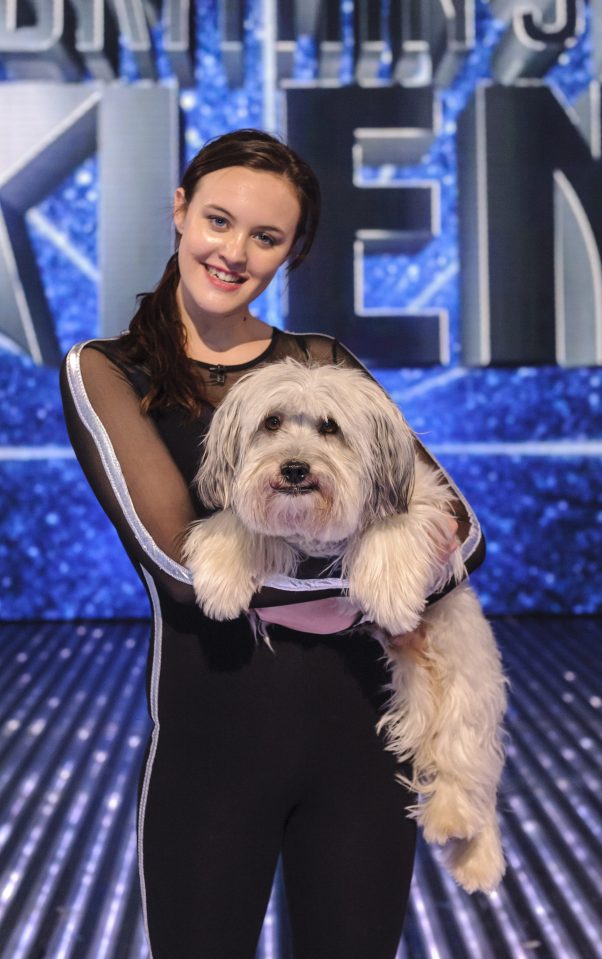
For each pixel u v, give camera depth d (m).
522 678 4.56
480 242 5.51
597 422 5.67
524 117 5.50
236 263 1.50
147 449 1.44
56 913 2.53
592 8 5.50
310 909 1.39
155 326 1.54
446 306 5.65
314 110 5.47
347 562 1.42
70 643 5.16
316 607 1.38
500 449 5.68
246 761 1.40
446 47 5.43
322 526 1.36
